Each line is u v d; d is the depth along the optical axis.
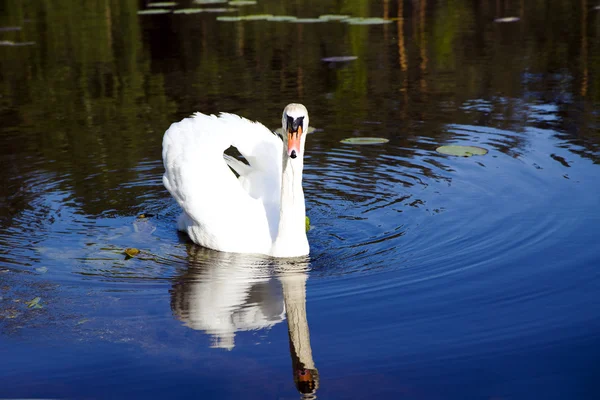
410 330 6.61
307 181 11.10
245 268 8.33
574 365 5.99
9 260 8.46
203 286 7.79
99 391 5.80
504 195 10.06
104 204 10.45
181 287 7.77
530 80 16.67
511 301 7.10
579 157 11.41
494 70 17.83
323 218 9.72
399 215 9.66
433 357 6.15
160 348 6.45
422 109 14.76
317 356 6.22
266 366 6.11
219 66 19.14
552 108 14.34
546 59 18.66
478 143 12.45
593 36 21.31
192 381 5.90
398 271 7.95
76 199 10.59
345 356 6.21
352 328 6.68
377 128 13.58
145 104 15.52
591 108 14.19
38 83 17.62
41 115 14.84
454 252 8.37
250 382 5.89
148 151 12.55
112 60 20.11
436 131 13.26
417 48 20.75
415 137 12.97
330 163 11.82
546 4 28.02
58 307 7.27
